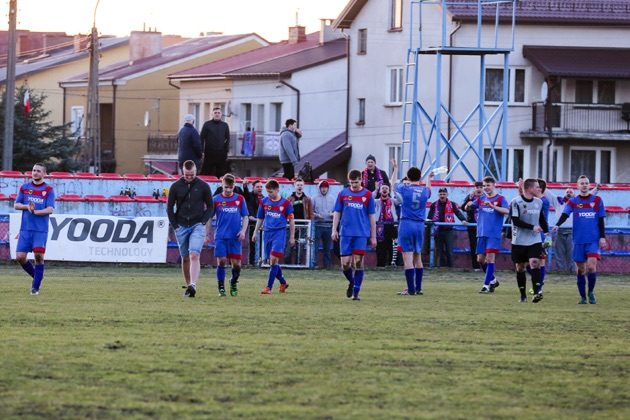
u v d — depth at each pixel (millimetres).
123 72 172000
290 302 43281
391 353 28875
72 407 21797
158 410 21656
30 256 66688
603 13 115188
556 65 112438
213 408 21922
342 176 130250
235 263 46250
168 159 161000
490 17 114312
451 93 115500
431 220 69000
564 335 33500
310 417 21328
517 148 115375
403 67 122250
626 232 68750
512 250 46406
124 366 26109
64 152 143500
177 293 46719
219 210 46031
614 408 22875
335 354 28469
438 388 24359
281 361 27203
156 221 66875
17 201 45312
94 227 66562
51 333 31422
